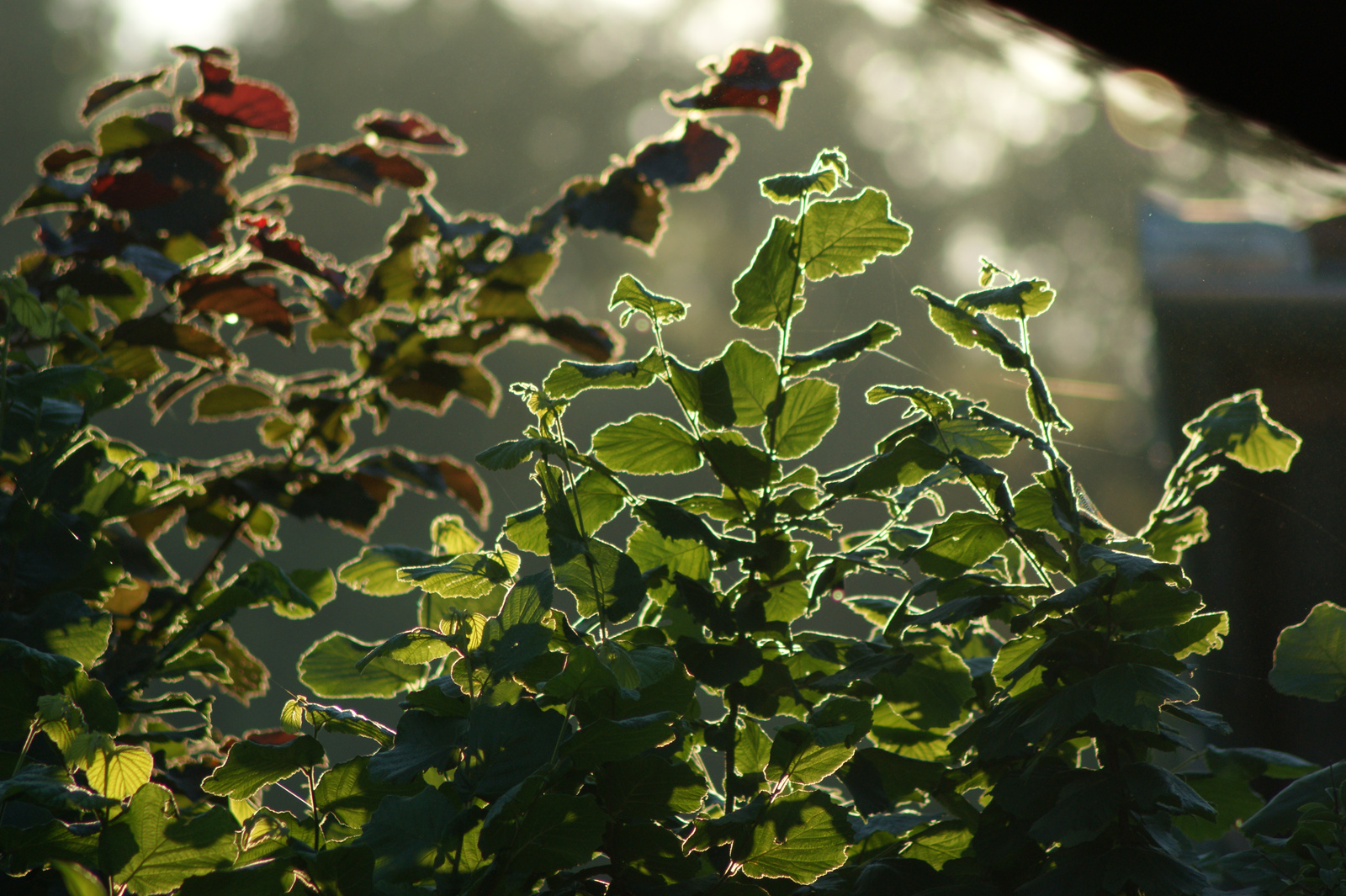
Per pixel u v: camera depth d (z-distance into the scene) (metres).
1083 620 4.09
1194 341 5.62
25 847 3.98
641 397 19.42
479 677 4.04
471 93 31.00
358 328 4.55
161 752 4.29
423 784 4.05
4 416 4.13
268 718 10.39
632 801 4.03
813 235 4.15
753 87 4.46
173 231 4.40
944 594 4.14
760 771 4.15
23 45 30.20
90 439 4.21
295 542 15.07
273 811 4.07
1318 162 4.20
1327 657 4.21
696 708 4.12
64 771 3.98
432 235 4.54
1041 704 4.07
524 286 4.52
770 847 4.05
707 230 24.47
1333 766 4.18
